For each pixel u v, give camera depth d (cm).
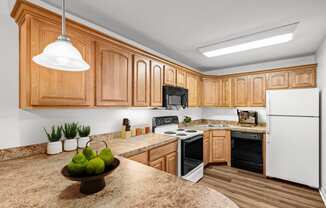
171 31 217
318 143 250
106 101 179
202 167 296
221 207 72
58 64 108
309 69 294
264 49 280
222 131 347
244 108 388
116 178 101
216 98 394
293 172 266
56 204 75
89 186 84
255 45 249
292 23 192
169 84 279
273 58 333
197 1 153
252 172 314
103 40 176
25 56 126
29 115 153
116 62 191
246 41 235
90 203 76
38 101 129
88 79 163
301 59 321
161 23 196
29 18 124
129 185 92
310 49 280
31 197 81
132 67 212
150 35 229
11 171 114
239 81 367
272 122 286
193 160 268
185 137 245
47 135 158
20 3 120
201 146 295
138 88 219
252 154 317
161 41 250
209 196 81
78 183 96
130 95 208
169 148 226
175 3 157
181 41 249
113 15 180
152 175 106
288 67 311
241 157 330
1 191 87
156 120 290
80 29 154
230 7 162
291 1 152
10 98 142
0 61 138
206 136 336
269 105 288
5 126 140
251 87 352
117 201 77
